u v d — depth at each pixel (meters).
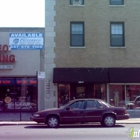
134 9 25.38
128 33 25.27
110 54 25.06
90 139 13.07
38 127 18.28
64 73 24.38
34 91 26.02
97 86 25.23
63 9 25.16
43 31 25.47
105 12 25.25
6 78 25.98
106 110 18.08
